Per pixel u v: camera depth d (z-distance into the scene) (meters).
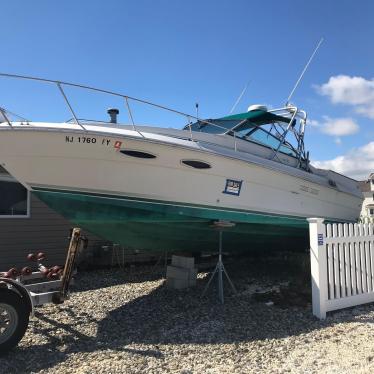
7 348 4.32
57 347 4.64
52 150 5.66
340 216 8.99
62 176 5.83
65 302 6.50
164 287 7.44
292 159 8.26
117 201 6.02
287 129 8.17
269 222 7.19
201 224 6.68
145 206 6.13
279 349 4.54
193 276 7.44
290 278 8.16
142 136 5.87
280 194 7.34
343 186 9.13
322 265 5.83
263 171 6.98
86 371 3.95
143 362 4.16
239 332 5.11
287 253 9.89
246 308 6.12
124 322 5.53
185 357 4.31
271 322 5.51
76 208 6.03
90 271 9.33
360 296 6.26
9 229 8.58
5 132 5.53
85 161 5.78
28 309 4.52
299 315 5.84
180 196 6.28
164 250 7.77
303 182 7.75
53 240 9.20
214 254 9.91
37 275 5.83
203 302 6.42
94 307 6.24
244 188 6.80
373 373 3.80
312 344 4.68
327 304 5.80
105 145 5.73
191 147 6.14
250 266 9.57
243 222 6.88
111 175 5.91
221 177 6.52
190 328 5.25
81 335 5.04
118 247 9.92
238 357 4.30
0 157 5.71
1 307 4.30
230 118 7.75
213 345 4.67
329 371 3.88
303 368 3.97
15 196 8.70
